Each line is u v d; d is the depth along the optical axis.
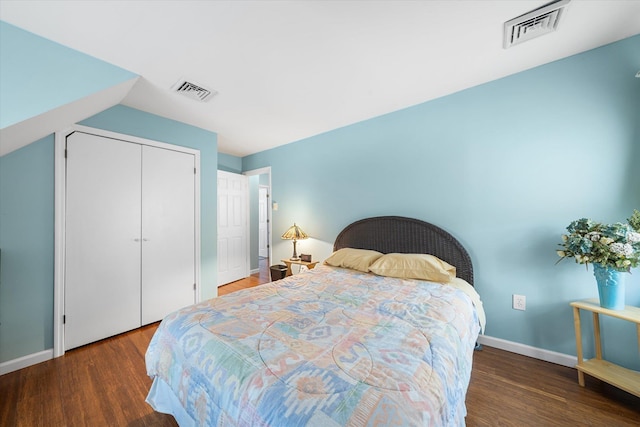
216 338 1.12
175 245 2.86
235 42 1.56
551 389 1.60
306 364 0.91
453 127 2.28
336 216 3.17
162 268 2.75
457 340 1.17
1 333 1.84
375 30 1.48
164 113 2.65
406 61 1.80
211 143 3.21
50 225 2.04
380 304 1.52
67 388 1.67
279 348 1.02
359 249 2.76
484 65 1.87
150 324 2.66
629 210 1.63
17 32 1.50
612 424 1.33
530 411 1.43
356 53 1.69
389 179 2.69
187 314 1.39
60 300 2.08
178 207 2.88
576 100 1.78
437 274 1.99
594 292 1.73
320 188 3.34
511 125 2.01
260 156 4.25
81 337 2.21
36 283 1.98
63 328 2.10
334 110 2.61
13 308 1.88
